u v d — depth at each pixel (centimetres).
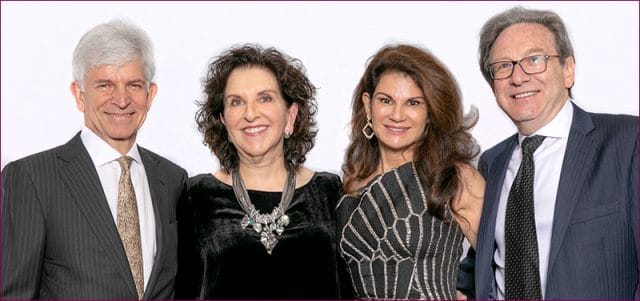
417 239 317
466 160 330
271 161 322
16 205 294
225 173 327
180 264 321
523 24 313
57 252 295
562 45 311
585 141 299
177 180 333
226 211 316
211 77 324
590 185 290
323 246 319
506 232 310
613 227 285
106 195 310
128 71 306
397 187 324
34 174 299
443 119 321
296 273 312
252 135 312
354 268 325
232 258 310
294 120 328
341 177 345
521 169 312
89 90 306
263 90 312
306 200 323
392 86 320
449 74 325
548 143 311
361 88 335
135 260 307
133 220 310
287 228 315
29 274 290
